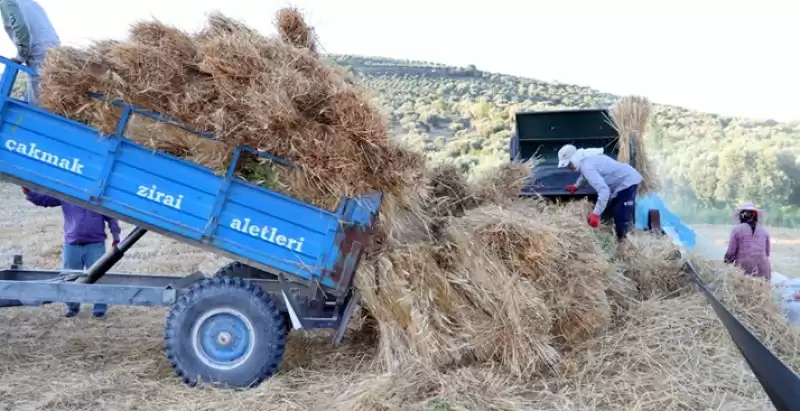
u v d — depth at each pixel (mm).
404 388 3988
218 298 4375
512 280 4371
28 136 4414
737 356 4535
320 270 4438
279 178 4457
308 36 4945
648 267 5754
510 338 4305
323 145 4281
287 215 4438
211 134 4355
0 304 5020
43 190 4445
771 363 2555
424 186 4633
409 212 4711
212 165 4406
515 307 4316
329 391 4223
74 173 4410
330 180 4336
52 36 5719
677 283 5699
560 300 4570
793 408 2309
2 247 10141
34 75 4605
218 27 4633
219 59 4234
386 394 3891
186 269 8742
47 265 8867
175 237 4473
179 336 4352
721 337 4758
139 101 4316
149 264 9016
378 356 4555
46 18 5754
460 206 5301
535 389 4195
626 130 8453
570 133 8812
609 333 4816
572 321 4613
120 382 4398
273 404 4035
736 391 4141
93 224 6160
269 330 4395
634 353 4570
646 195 8750
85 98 4332
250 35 4531
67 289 4582
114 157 4375
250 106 4246
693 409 3906
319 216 4430
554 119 8742
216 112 4254
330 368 4703
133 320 6113
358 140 4352
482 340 4328
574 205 6703
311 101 4328
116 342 5371
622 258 5930
